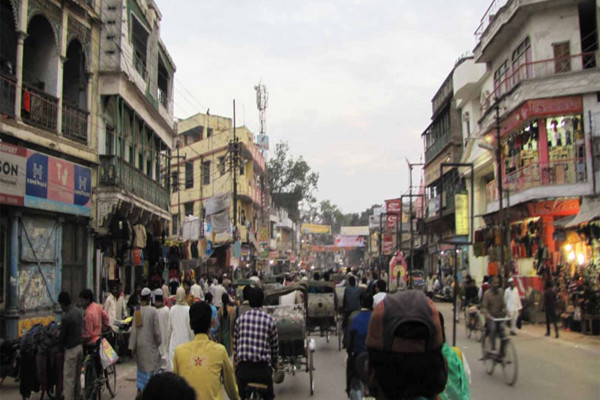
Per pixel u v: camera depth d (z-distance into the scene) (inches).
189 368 186.7
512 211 909.8
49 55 600.1
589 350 535.2
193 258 1069.8
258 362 243.1
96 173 671.8
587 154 783.1
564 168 804.6
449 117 1425.9
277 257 2384.4
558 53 849.5
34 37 597.6
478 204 1232.2
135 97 788.0
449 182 1439.5
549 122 834.8
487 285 763.4
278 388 394.3
